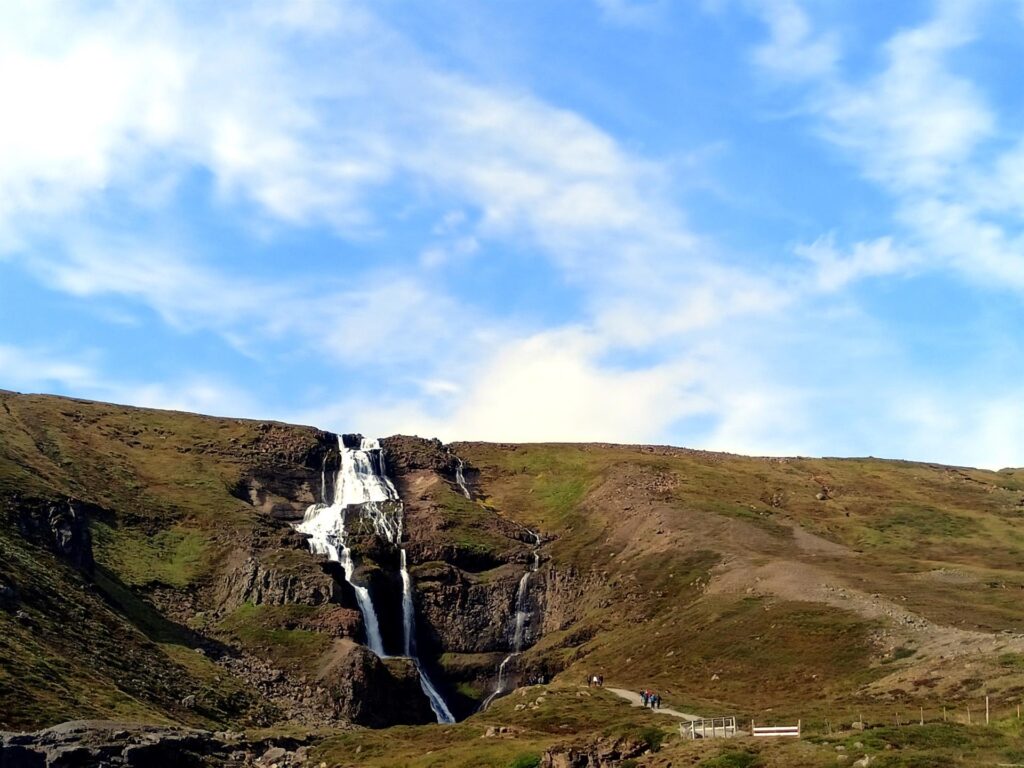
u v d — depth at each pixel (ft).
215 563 495.00
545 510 649.20
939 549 549.13
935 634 323.78
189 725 303.07
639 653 402.72
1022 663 259.80
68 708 264.52
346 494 618.44
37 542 404.16
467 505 613.11
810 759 170.91
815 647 342.85
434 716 441.68
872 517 612.70
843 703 265.95
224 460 604.49
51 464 520.42
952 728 186.29
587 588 517.96
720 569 473.67
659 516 565.12
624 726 225.56
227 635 439.22
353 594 497.46
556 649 471.62
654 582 487.61
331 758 279.69
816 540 539.70
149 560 481.46
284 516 580.71
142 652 359.66
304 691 399.44
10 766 212.43
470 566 549.54
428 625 510.58
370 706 398.01
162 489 549.95
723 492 629.92
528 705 322.34
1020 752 162.91
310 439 643.45
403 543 558.15
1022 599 377.30
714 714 282.56
